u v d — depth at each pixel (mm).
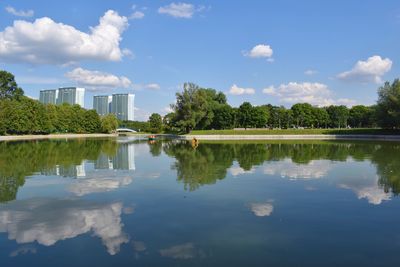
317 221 10477
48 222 10500
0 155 33188
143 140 73562
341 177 18719
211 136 88312
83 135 111938
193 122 92625
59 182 17391
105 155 33375
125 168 22969
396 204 12500
